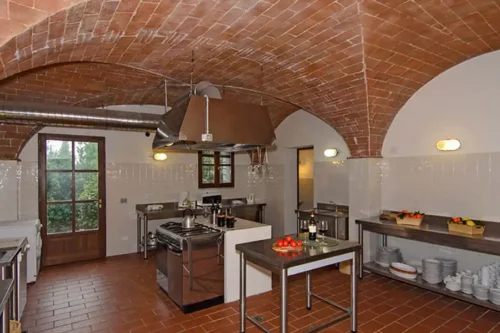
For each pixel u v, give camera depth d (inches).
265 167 273.4
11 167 178.2
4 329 67.7
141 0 80.1
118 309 131.8
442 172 155.3
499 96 134.5
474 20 101.3
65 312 129.1
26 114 141.4
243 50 117.1
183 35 103.8
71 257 202.5
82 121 154.3
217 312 129.0
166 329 115.3
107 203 215.8
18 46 74.9
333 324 109.8
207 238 133.7
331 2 87.2
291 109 229.0
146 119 167.9
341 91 152.3
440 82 154.6
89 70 135.9
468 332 112.6
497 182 135.6
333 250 107.4
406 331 113.3
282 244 111.0
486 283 129.7
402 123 172.4
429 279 144.7
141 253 222.2
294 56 122.5
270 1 85.8
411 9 92.7
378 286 156.4
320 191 219.6
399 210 174.4
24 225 160.1
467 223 131.3
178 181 242.5
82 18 80.4
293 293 148.0
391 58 125.5
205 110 125.0
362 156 181.5
